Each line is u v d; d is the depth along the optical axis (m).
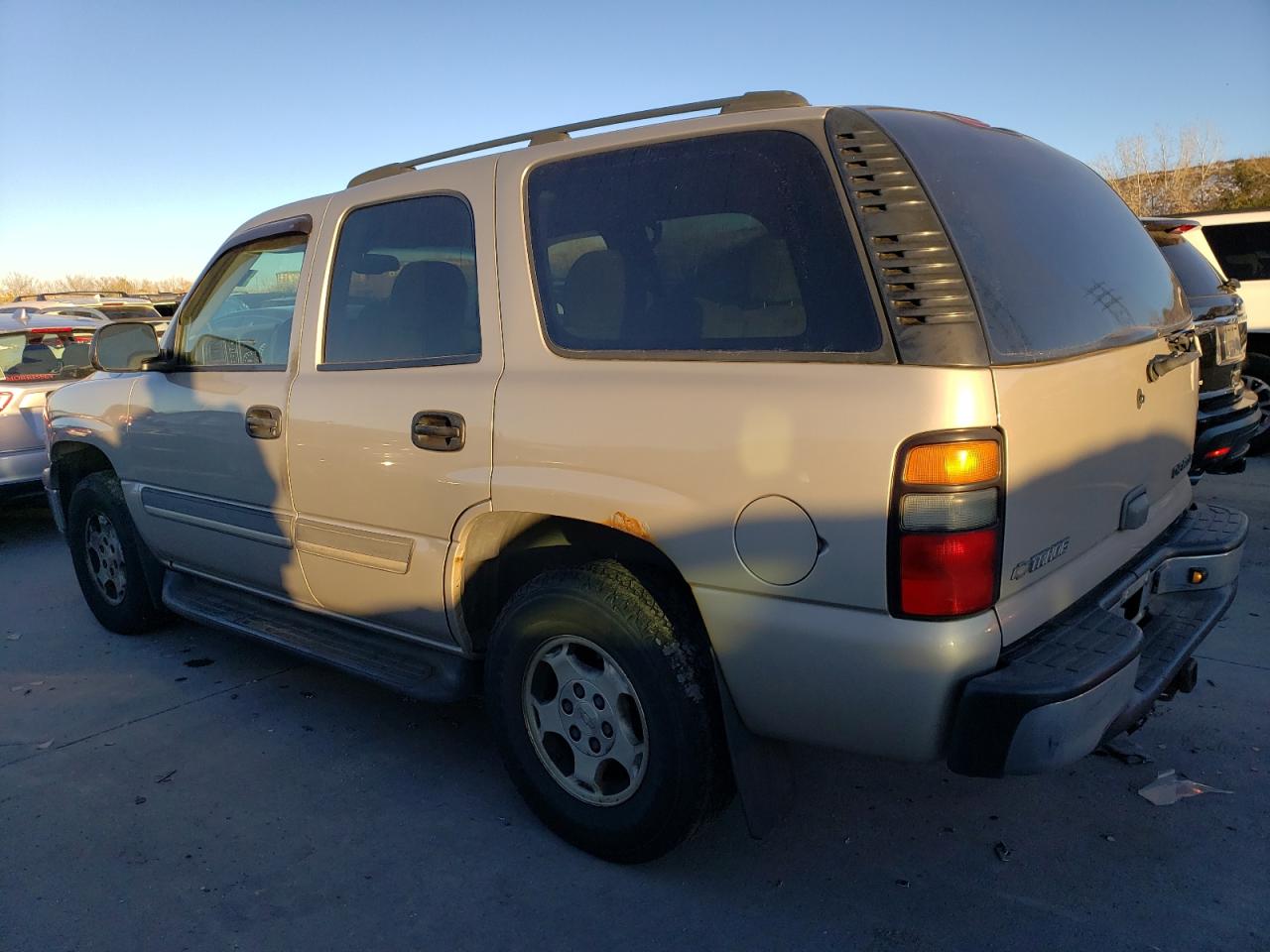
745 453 2.36
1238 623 4.58
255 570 3.91
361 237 3.44
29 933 2.68
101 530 4.98
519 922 2.66
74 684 4.45
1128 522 2.82
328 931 2.65
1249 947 2.46
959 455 2.13
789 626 2.34
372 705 4.12
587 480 2.65
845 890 2.76
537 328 2.87
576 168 2.88
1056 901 2.68
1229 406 5.86
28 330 7.61
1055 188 2.91
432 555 3.09
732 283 2.49
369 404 3.22
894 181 2.31
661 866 2.91
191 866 2.98
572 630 2.77
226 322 3.97
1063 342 2.46
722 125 2.61
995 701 2.16
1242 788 3.20
